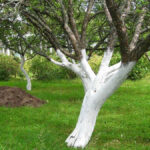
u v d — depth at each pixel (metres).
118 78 5.04
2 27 9.66
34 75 21.14
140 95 12.45
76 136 5.50
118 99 11.42
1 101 9.80
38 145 5.46
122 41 4.61
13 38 12.05
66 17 6.23
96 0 9.11
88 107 5.44
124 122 7.72
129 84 16.81
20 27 11.16
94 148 5.55
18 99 10.12
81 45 6.25
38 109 9.31
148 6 5.45
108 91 5.26
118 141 6.15
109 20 6.34
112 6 4.43
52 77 20.38
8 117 7.98
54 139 5.98
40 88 15.38
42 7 6.46
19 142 5.73
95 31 9.12
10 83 18.03
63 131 6.83
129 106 9.97
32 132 6.47
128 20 7.36
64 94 12.78
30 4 6.77
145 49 4.61
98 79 5.52
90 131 5.52
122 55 4.77
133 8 6.71
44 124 7.36
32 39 12.26
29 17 6.81
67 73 20.58
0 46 13.00
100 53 11.91
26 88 14.77
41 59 20.94
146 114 8.74
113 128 7.13
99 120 7.95
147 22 6.48
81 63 6.16
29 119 7.85
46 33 6.86
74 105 10.21
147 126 7.31
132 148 5.68
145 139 6.31
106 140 6.21
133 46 5.16
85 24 6.46
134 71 18.72
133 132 6.78
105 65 5.90
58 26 9.09
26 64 21.67
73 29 6.39
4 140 5.84
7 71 21.08
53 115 8.38
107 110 9.31
